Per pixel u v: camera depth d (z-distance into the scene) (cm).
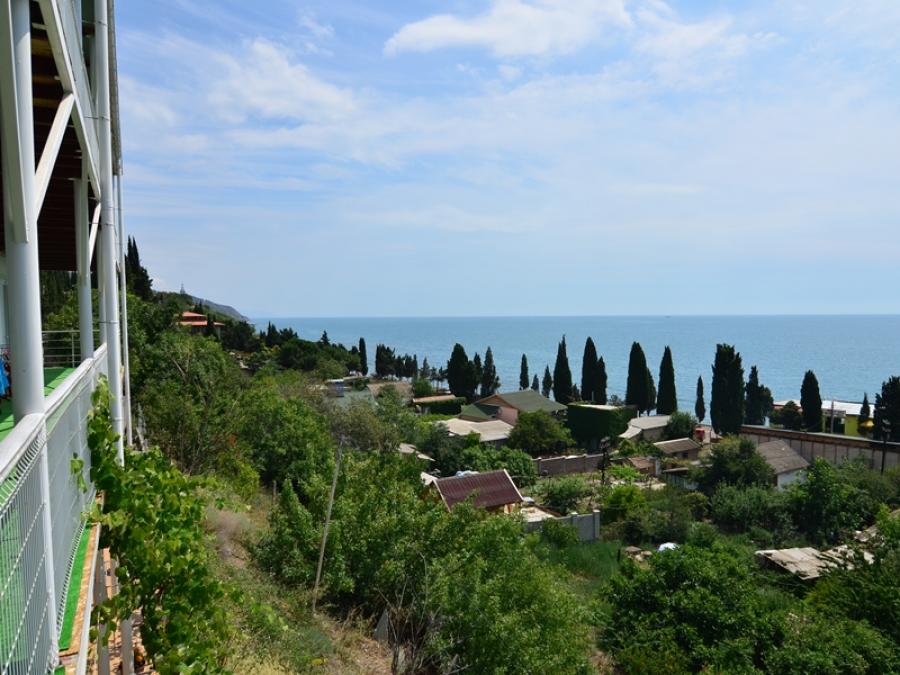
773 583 2133
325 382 5328
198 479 616
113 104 848
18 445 183
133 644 706
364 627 1112
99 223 778
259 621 870
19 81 258
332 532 1220
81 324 646
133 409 2052
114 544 468
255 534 1448
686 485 3969
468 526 1195
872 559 1888
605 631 1550
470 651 954
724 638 1450
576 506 3388
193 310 7081
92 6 699
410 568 1154
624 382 17512
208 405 1781
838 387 16800
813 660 1322
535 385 9369
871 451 4166
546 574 1174
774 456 4047
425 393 7956
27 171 261
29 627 202
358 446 3491
